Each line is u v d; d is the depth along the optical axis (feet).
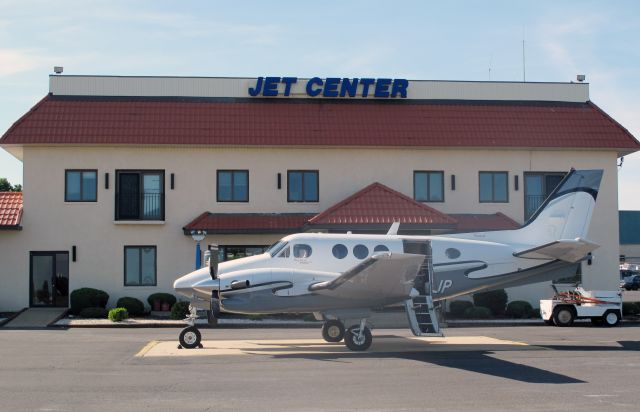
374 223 104.99
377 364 57.98
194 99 115.96
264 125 113.19
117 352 66.13
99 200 110.63
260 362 59.26
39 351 66.90
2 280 109.19
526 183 117.08
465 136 114.32
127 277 110.73
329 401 43.04
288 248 73.31
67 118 110.52
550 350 67.00
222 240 110.42
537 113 118.73
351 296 68.69
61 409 40.83
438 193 115.75
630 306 109.40
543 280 79.20
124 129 110.01
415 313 70.95
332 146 112.16
